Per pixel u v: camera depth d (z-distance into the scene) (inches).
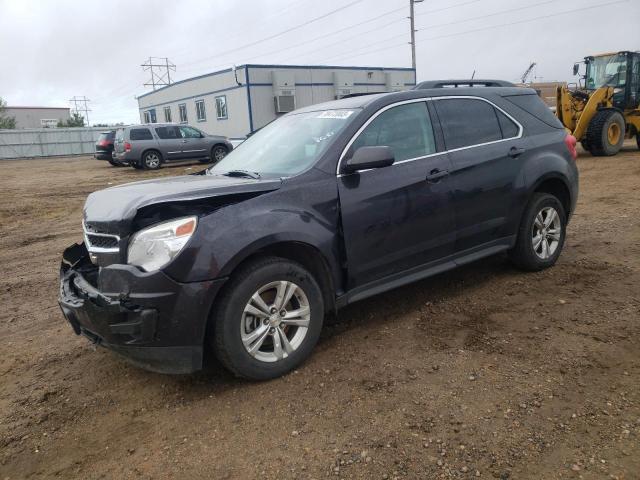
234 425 119.0
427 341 152.7
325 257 143.1
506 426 111.0
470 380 129.6
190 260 121.2
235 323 128.6
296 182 141.1
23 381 147.8
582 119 591.5
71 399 136.1
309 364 144.1
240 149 190.7
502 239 191.0
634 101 635.5
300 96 1144.8
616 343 143.6
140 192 136.4
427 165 165.3
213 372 144.3
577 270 204.8
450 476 97.8
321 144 153.3
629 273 197.5
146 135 828.0
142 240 122.4
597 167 522.6
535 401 119.1
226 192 130.7
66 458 112.5
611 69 634.8
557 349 142.5
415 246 163.9
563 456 101.0
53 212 478.9
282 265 134.9
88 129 1737.2
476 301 180.4
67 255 155.6
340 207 146.1
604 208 321.4
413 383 130.3
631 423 109.4
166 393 135.3
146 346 122.3
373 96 169.0
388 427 113.4
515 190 188.4
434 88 177.9
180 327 121.7
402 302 184.4
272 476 101.5
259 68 1088.8
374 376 135.1
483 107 188.1
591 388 123.0
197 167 856.3
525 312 168.6
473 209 177.0
